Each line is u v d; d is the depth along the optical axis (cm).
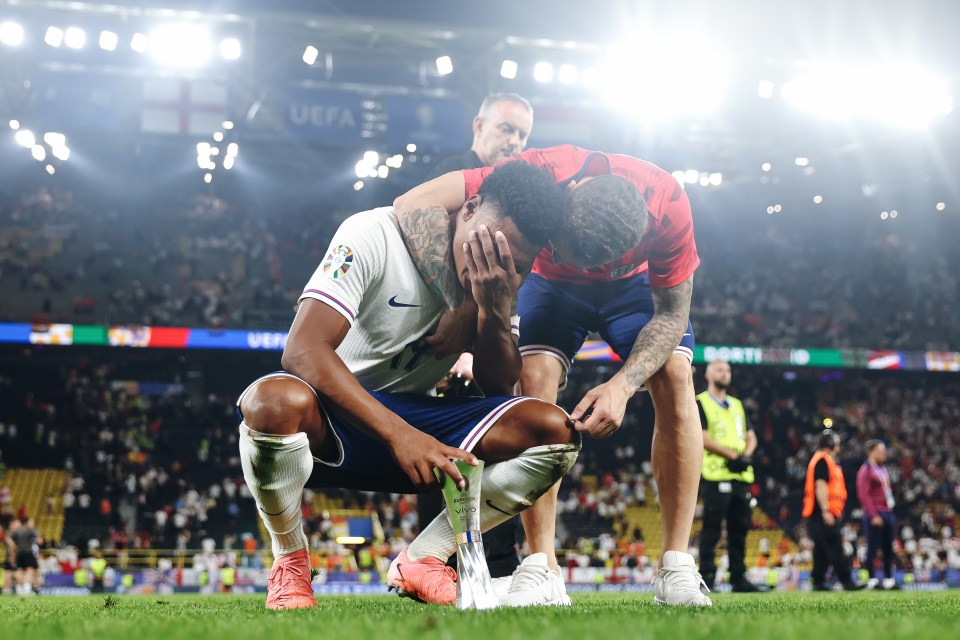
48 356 3027
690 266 367
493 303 289
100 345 2744
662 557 372
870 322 3506
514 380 312
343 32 2469
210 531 2573
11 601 538
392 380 308
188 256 3375
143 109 2367
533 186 280
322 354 276
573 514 2720
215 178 3541
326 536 2288
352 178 3700
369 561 2098
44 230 3341
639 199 299
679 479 374
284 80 2555
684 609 284
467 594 263
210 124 2405
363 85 2567
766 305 3547
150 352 3028
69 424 2833
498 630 176
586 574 2067
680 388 373
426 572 312
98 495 2658
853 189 3559
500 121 546
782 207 3719
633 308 397
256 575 1961
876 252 3806
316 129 2445
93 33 2348
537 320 402
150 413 2948
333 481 313
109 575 1878
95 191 3484
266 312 3050
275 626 197
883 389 3491
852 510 2655
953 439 3291
